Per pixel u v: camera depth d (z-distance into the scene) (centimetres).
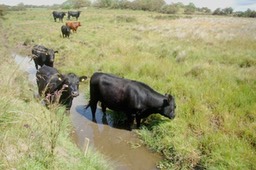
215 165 602
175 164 639
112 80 824
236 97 852
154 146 714
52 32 2684
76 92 784
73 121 856
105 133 798
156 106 771
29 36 2447
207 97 862
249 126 709
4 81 641
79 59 1501
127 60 1275
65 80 791
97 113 924
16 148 473
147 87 802
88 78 1214
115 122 866
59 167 476
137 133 794
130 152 710
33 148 480
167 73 1091
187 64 1235
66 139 641
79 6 9200
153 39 2134
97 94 849
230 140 654
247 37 2183
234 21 4016
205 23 3572
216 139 657
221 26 3169
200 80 1033
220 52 1588
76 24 2705
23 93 796
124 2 8575
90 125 841
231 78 1034
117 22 3950
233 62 1348
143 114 804
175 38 2212
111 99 824
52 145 471
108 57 1445
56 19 4484
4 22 3916
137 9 8325
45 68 925
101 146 734
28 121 564
